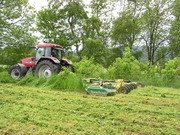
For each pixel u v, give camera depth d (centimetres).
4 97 547
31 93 626
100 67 1083
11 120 355
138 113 429
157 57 2238
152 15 2047
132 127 339
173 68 1091
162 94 674
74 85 733
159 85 1031
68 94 638
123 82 792
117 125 348
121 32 2131
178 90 837
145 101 558
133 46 2234
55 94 629
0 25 1525
